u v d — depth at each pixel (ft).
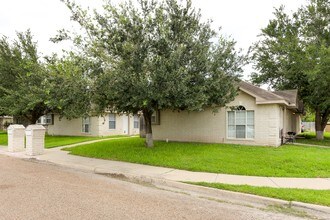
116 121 82.23
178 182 23.81
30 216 15.06
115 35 32.42
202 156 34.94
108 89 32.12
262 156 34.35
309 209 17.60
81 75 32.32
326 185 22.75
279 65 76.43
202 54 34.37
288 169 28.25
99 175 28.09
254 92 46.26
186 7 34.58
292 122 72.38
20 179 24.71
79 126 80.89
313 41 70.49
